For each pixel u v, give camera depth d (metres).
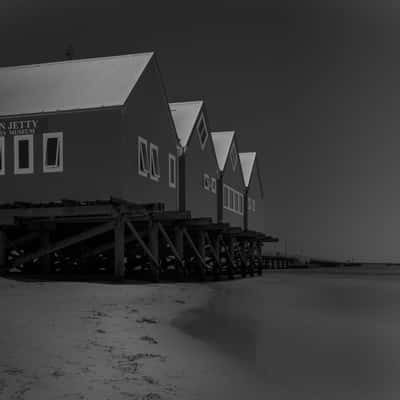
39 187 22.38
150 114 24.84
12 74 25.81
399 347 11.42
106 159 21.70
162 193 26.14
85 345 8.96
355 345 11.56
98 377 7.30
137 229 23.14
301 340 11.90
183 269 24.12
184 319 13.65
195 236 28.42
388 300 23.30
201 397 7.09
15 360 7.58
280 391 7.74
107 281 19.47
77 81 24.16
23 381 6.77
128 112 22.34
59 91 23.77
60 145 22.23
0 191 22.81
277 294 24.00
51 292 15.58
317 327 14.02
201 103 33.25
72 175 22.00
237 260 38.59
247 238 38.94
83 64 25.34
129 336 10.29
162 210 19.80
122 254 19.11
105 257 24.78
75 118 22.19
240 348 10.52
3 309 11.80
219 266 29.91
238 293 22.88
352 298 24.25
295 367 9.22
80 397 6.47
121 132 21.66
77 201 21.58
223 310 16.39
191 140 30.84
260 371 8.77
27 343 8.58
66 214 18.80
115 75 24.02
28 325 10.05
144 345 9.67
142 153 23.70
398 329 14.00
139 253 24.36
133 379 7.44
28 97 23.80
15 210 19.19
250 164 47.44
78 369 7.52
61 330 9.92
